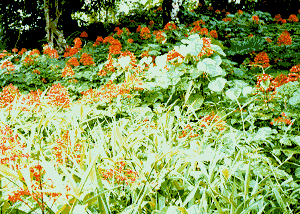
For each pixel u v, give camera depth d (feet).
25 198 4.03
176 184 5.04
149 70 10.84
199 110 10.21
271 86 8.55
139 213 4.01
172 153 5.45
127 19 38.40
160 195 5.01
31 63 19.38
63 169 3.62
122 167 5.41
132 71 12.50
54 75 18.63
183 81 10.44
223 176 5.22
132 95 10.71
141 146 7.30
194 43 10.02
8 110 8.66
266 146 7.33
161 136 6.80
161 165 5.56
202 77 10.25
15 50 24.18
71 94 14.69
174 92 10.97
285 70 17.21
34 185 3.54
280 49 19.83
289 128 6.86
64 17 27.43
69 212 3.37
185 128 7.20
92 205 4.46
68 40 28.89
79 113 7.11
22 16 37.78
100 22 39.42
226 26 28.19
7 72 17.43
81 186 3.65
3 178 4.25
